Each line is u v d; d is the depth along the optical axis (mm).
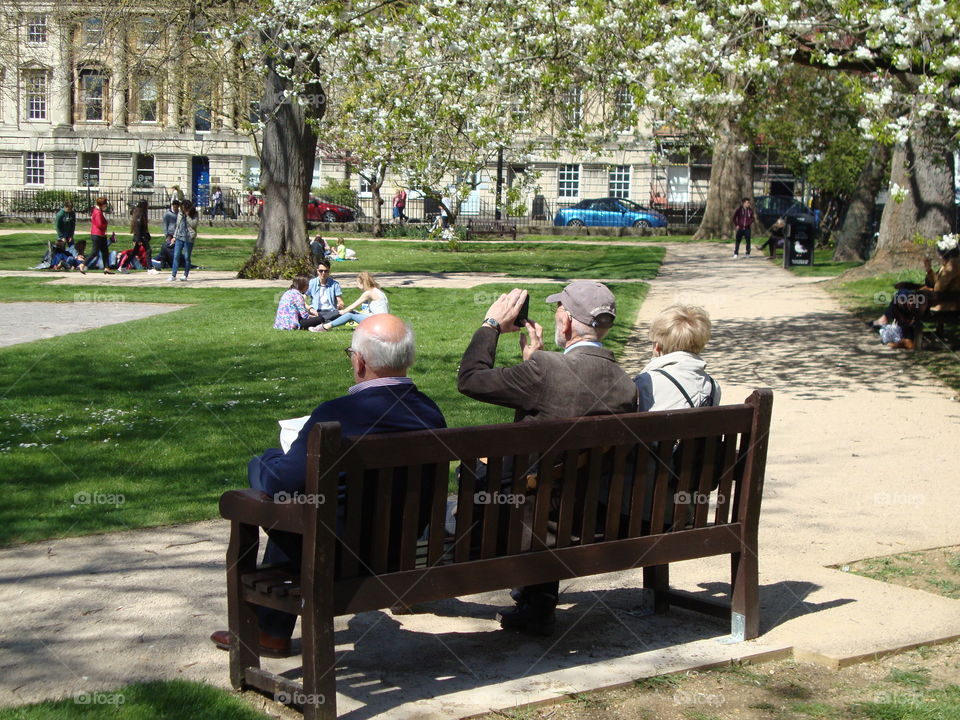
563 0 14023
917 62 10680
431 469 4234
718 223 41406
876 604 5125
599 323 4680
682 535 4578
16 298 19359
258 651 4070
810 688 4203
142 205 26156
